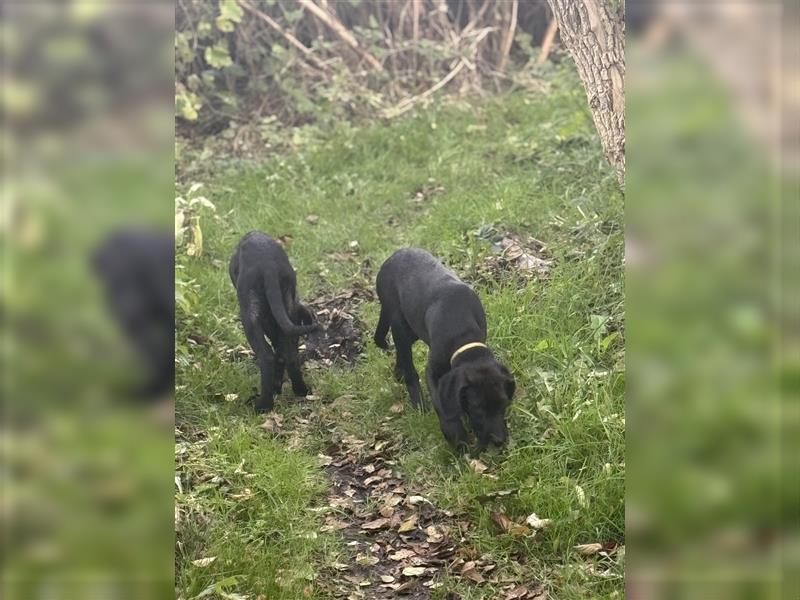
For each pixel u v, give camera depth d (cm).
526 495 354
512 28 1096
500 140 834
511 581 317
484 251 589
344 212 725
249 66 1029
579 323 480
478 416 398
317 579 324
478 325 443
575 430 381
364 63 1048
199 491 363
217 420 445
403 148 846
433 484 390
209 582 301
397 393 479
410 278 478
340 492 395
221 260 646
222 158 888
